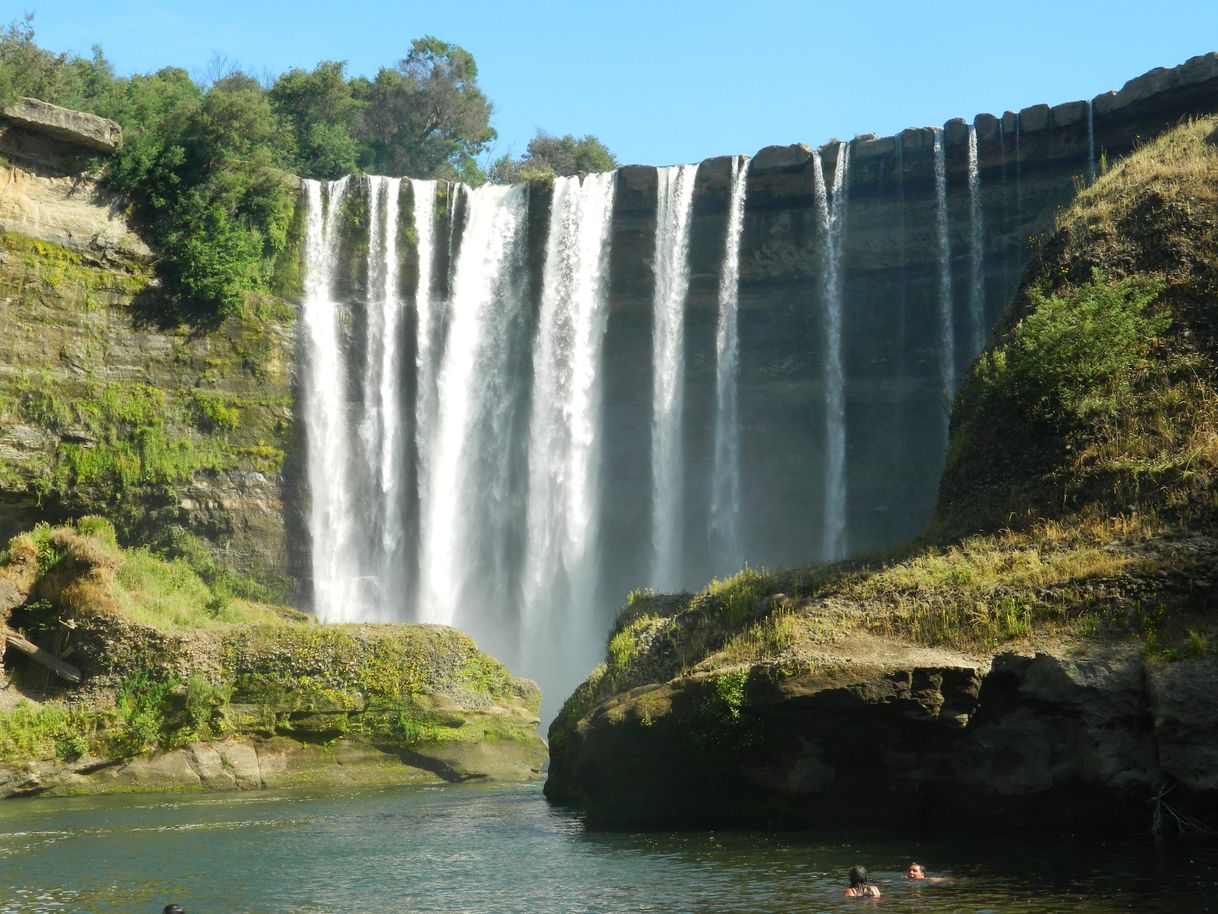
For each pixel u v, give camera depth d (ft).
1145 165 97.60
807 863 53.88
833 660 61.05
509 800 86.53
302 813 81.82
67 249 136.46
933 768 60.03
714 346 149.69
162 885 56.24
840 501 142.00
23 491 129.90
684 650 74.13
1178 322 81.35
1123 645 59.06
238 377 144.56
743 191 148.77
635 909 47.16
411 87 236.63
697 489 148.56
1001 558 69.31
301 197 155.22
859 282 143.84
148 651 102.27
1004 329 91.09
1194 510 67.51
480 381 155.74
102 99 151.84
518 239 158.51
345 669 104.94
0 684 98.22
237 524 140.67
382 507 150.71
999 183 137.08
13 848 67.67
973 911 43.83
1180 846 53.93
